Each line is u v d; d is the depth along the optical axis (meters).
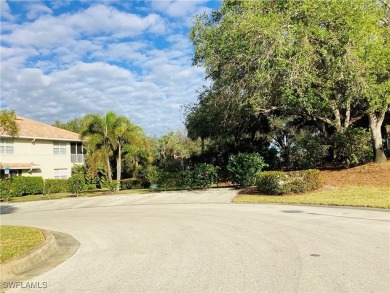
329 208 13.07
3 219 15.78
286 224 10.08
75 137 40.41
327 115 23.59
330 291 4.84
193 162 33.88
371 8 18.66
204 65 22.22
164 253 7.31
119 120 29.75
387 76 19.25
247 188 20.39
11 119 25.08
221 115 26.02
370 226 9.34
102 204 20.28
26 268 6.68
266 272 5.75
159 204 17.89
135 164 35.62
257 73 18.53
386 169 19.61
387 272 5.59
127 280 5.66
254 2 19.59
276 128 33.00
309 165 24.77
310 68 18.50
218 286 5.18
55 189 31.33
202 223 10.91
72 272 6.29
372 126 21.66
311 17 18.36
